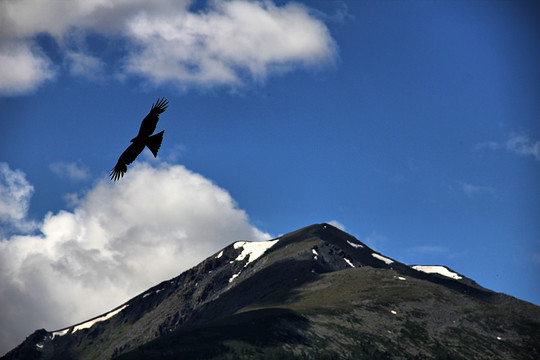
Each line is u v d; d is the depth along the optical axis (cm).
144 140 1903
